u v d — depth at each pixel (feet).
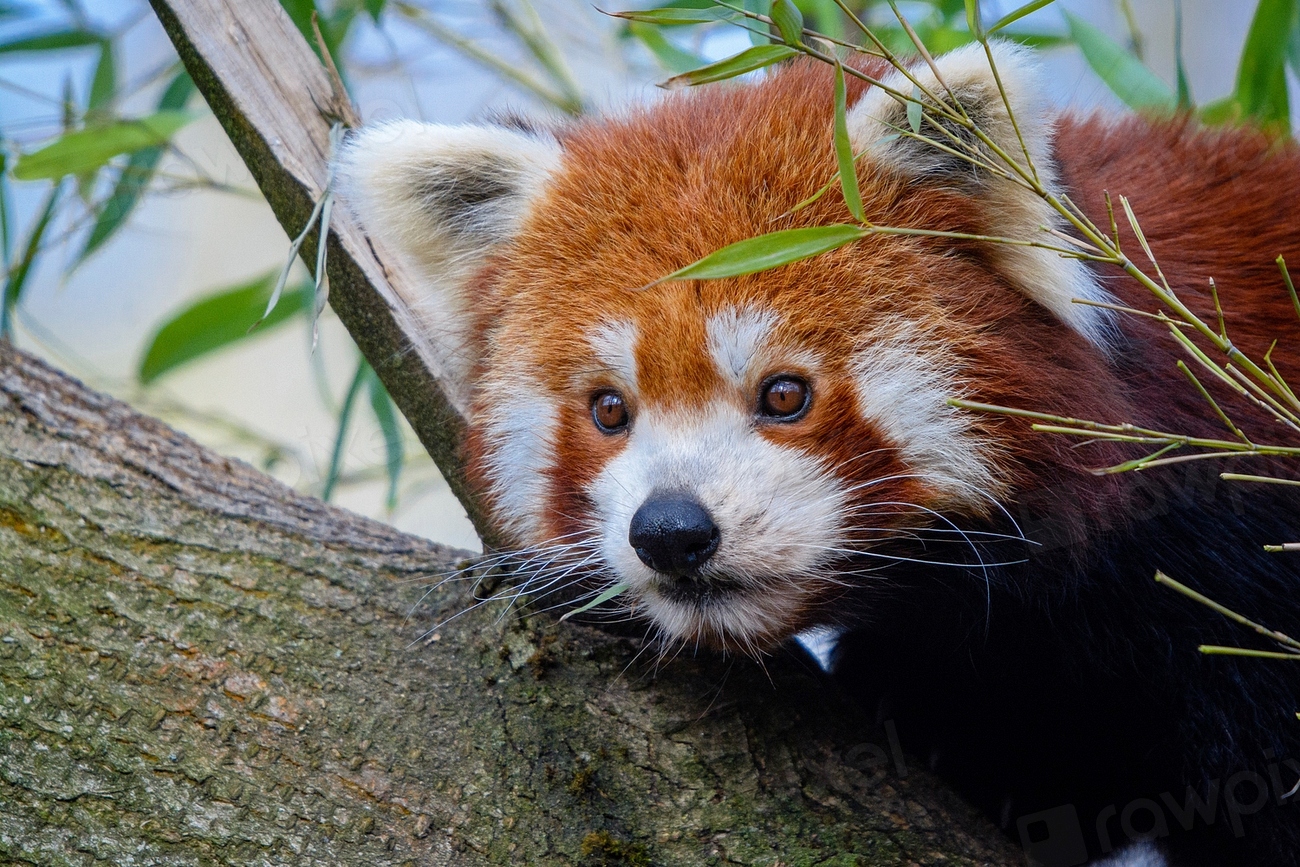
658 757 14.93
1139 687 17.02
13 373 16.72
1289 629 16.85
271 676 15.16
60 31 24.52
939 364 15.80
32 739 14.52
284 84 17.80
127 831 14.24
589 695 15.39
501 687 15.39
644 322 16.05
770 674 15.97
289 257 16.15
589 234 17.31
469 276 18.93
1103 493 15.80
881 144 16.30
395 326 18.12
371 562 16.62
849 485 15.81
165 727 14.70
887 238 16.02
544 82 29.68
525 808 14.57
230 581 15.81
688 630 15.98
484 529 18.06
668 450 15.78
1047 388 15.67
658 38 23.99
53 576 15.37
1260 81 23.07
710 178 16.85
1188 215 18.76
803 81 18.16
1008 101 14.26
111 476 16.33
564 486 16.99
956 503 15.99
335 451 23.04
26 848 14.14
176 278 45.78
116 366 43.50
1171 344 16.69
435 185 18.58
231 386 44.16
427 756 14.84
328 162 17.79
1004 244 15.26
